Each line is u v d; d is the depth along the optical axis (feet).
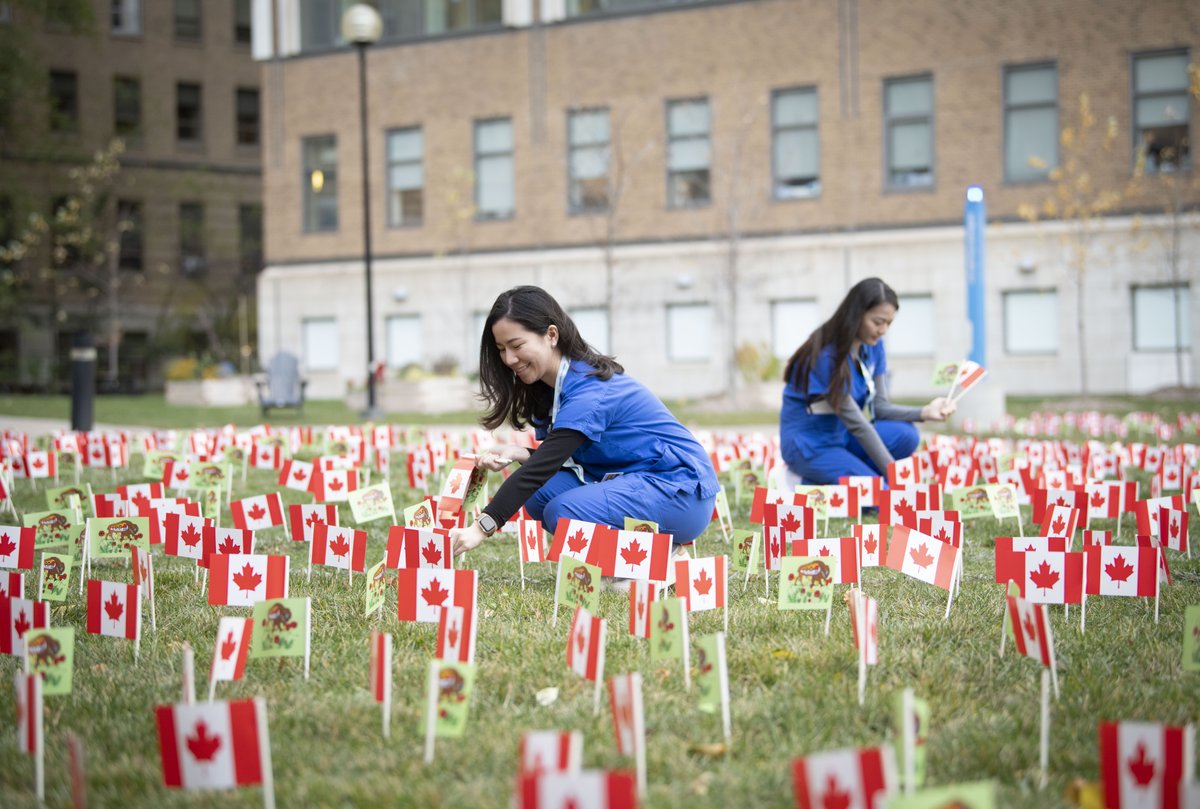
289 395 62.49
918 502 18.81
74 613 15.25
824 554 14.38
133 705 11.35
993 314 69.97
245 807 8.82
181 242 120.57
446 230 82.17
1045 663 10.64
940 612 14.80
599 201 78.64
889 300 21.70
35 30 113.50
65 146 114.62
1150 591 13.62
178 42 119.85
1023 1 69.05
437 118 82.23
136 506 19.24
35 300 114.11
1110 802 7.77
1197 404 56.44
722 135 75.00
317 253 86.12
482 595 16.05
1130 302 67.46
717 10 74.95
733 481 26.73
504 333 15.19
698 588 12.94
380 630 14.01
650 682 11.72
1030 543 14.48
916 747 8.75
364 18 59.77
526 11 79.30
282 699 11.42
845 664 12.24
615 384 15.83
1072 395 65.82
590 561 14.29
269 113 86.89
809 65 73.05
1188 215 65.98
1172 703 10.96
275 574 13.82
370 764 9.68
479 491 16.28
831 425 22.77
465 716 9.68
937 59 70.64
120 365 117.29
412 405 67.26
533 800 6.67
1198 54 66.03
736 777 9.27
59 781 9.46
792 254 73.51
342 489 23.57
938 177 70.95
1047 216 69.00
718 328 75.25
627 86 77.15
